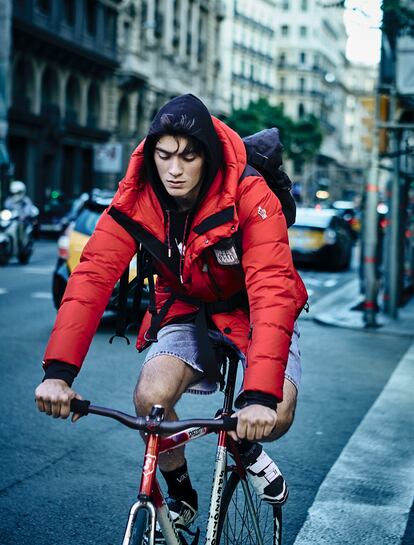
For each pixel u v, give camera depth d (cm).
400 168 1358
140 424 263
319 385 828
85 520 444
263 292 285
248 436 265
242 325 312
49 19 4331
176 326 315
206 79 6944
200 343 304
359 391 805
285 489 332
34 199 4344
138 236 300
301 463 559
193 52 6550
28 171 4325
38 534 423
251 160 327
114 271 297
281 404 303
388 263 1383
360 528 444
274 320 279
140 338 323
